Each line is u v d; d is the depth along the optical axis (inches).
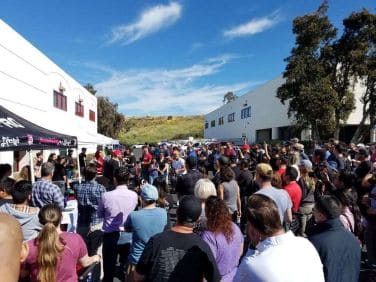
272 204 88.7
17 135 248.1
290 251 82.4
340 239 110.7
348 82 1075.9
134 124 5452.8
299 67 1031.6
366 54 1016.9
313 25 1032.8
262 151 490.0
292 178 237.8
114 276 220.7
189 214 116.0
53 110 945.5
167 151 669.9
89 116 1473.9
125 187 205.6
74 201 257.1
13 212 151.9
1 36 623.5
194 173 243.4
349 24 1030.4
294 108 1061.1
